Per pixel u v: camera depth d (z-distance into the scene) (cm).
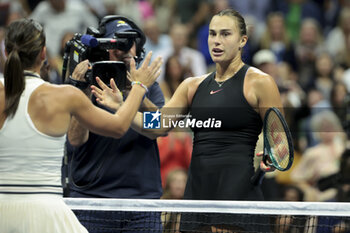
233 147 1116
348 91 2462
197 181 1144
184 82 1201
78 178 1223
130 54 1187
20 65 902
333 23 3238
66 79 1221
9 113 897
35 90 912
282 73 2812
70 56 1174
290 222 1424
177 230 1193
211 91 1142
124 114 986
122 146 1198
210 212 1134
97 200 1112
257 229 1145
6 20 2836
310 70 2955
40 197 893
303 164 2153
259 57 2645
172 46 2741
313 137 2320
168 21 3033
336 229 1414
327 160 2141
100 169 1198
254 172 1134
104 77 1116
